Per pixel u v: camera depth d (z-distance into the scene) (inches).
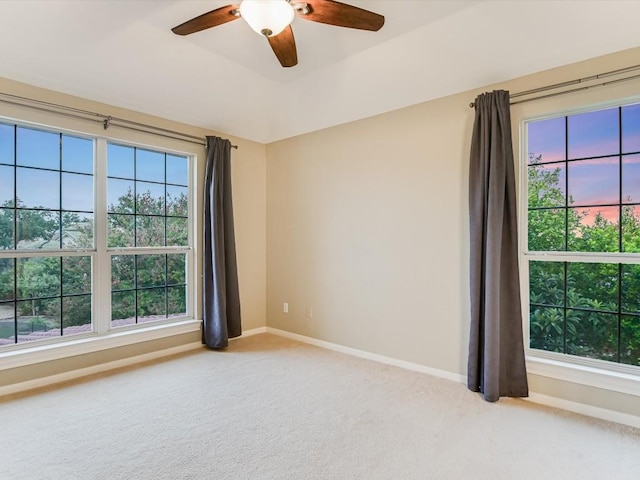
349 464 73.4
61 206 118.3
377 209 134.8
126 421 89.3
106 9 92.3
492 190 101.2
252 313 170.7
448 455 76.4
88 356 119.4
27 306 112.0
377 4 90.2
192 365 128.4
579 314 99.6
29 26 92.2
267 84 135.4
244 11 68.7
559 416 92.5
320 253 153.0
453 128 116.3
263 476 69.5
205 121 147.1
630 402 88.3
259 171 173.0
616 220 94.2
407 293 126.9
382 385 111.7
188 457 75.2
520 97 103.6
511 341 101.9
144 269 138.4
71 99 115.7
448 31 98.8
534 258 104.6
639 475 70.4
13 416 90.8
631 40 86.8
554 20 87.8
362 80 123.4
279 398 102.7
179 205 149.0
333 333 148.3
